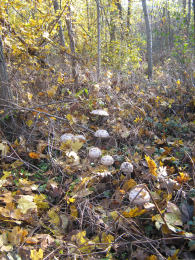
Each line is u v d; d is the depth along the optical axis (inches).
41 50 108.0
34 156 71.8
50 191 61.1
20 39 97.2
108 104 101.5
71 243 45.5
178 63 153.7
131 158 71.1
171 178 64.5
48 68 117.3
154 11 281.7
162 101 109.1
